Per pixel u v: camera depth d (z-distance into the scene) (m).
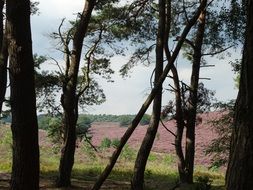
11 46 6.48
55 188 18.61
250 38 4.30
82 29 19.27
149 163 39.03
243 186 4.15
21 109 6.53
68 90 19.33
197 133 47.91
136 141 53.91
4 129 43.38
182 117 22.39
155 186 19.77
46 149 38.91
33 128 6.66
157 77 17.50
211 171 33.44
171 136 53.16
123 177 25.56
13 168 6.68
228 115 21.67
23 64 6.50
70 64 19.42
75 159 36.62
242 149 4.19
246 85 4.25
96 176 25.14
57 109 21.67
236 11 19.44
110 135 63.88
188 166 22.42
